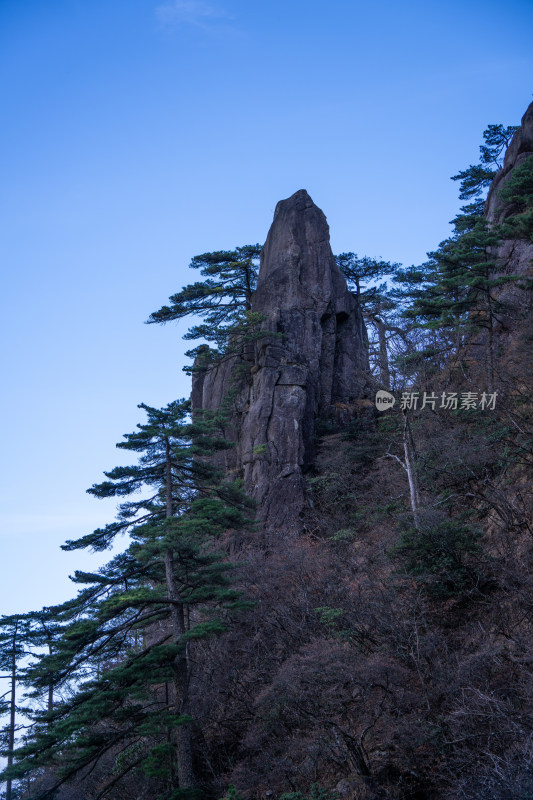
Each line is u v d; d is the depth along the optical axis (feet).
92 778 106.52
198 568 96.12
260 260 164.04
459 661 77.20
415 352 118.83
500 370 120.47
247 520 96.32
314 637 89.97
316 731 80.94
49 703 116.88
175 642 85.46
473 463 107.65
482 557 90.68
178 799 78.89
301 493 131.34
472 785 64.75
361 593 91.61
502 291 136.87
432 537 88.48
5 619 117.91
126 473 93.56
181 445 96.07
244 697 96.63
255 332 145.38
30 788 114.42
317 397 147.33
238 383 148.97
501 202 144.25
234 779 85.56
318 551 114.32
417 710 77.30
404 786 72.74
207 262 163.43
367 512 123.85
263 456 134.51
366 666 77.61
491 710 68.59
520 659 73.05
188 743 84.33
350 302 161.38
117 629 88.22
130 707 85.10
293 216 160.15
